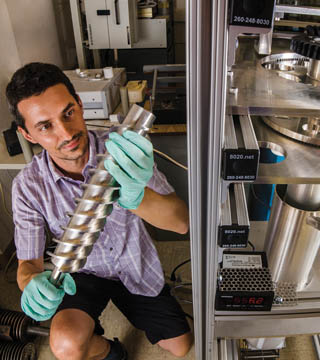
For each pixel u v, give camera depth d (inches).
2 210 70.6
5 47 69.7
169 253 72.4
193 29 19.3
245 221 26.3
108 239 45.5
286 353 52.2
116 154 21.2
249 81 27.9
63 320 42.9
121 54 105.8
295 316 33.2
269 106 22.5
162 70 72.8
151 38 101.9
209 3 19.1
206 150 24.0
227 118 26.9
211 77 20.3
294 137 28.7
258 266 35.3
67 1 103.0
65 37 102.9
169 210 39.4
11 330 53.3
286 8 28.3
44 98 33.6
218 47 19.2
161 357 53.6
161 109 59.8
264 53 35.6
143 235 48.5
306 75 29.8
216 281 32.3
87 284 47.8
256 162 22.4
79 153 38.1
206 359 39.3
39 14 85.1
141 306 50.0
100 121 65.2
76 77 73.2
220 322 34.7
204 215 27.5
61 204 42.6
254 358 49.6
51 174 41.8
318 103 22.9
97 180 20.9
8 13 71.0
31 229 42.8
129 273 48.2
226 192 24.9
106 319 60.4
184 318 51.2
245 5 17.6
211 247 28.0
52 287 29.6
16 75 34.1
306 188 34.4
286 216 35.5
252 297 32.1
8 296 65.1
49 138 35.9
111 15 83.5
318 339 52.4
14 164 56.6
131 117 22.0
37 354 54.8
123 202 24.7
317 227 32.5
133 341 56.3
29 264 42.9
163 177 42.1
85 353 42.7
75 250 20.6
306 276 38.9
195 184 25.2
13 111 36.2
